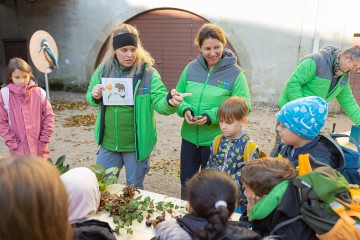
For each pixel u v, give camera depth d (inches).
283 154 76.3
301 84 122.4
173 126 275.7
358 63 115.3
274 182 53.2
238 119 88.5
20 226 28.5
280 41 323.3
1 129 119.6
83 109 334.0
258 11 324.5
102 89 102.7
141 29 377.7
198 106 106.7
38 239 29.6
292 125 68.3
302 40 313.9
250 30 332.2
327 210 48.4
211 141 107.3
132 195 85.2
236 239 45.1
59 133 249.8
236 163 90.7
